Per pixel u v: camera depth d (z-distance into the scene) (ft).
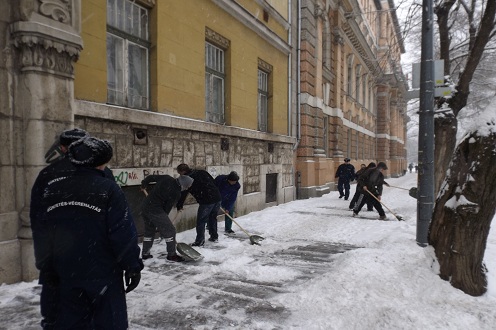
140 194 21.59
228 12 30.78
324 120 60.44
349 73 77.51
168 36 23.47
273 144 40.01
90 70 17.95
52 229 7.19
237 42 32.55
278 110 42.09
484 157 11.75
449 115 28.45
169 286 14.28
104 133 18.74
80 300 7.25
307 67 48.01
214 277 15.65
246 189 34.14
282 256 19.29
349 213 34.32
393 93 116.98
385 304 11.33
